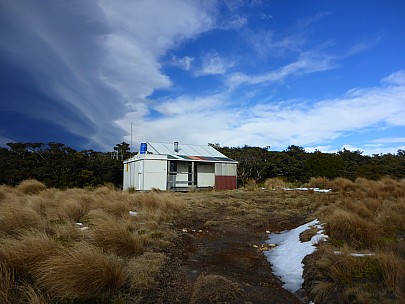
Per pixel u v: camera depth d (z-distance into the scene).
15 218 5.79
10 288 3.23
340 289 3.50
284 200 11.13
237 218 8.41
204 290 3.71
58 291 3.35
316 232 5.84
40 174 25.44
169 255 5.11
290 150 35.56
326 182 15.59
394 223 5.83
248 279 4.25
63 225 5.84
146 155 18.66
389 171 27.47
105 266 3.66
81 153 30.00
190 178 21.03
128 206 8.59
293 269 4.53
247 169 30.55
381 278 3.57
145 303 3.40
